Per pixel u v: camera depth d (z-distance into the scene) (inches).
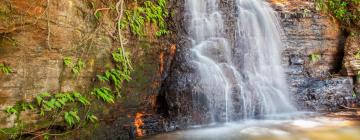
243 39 343.6
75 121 205.3
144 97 266.4
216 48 312.7
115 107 239.0
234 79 302.0
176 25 302.7
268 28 365.1
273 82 347.6
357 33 369.4
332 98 343.6
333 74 370.3
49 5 182.2
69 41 199.6
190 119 267.3
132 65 256.4
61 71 197.9
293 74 360.2
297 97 344.8
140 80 262.8
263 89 327.9
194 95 271.6
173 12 303.0
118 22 227.9
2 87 169.5
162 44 286.4
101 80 225.9
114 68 240.4
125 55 231.5
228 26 337.7
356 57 355.6
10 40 169.9
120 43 233.6
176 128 260.1
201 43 313.4
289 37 370.9
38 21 177.8
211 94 278.8
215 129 263.3
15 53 173.0
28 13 172.7
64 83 200.4
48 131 191.8
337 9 383.2
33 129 183.0
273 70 352.8
